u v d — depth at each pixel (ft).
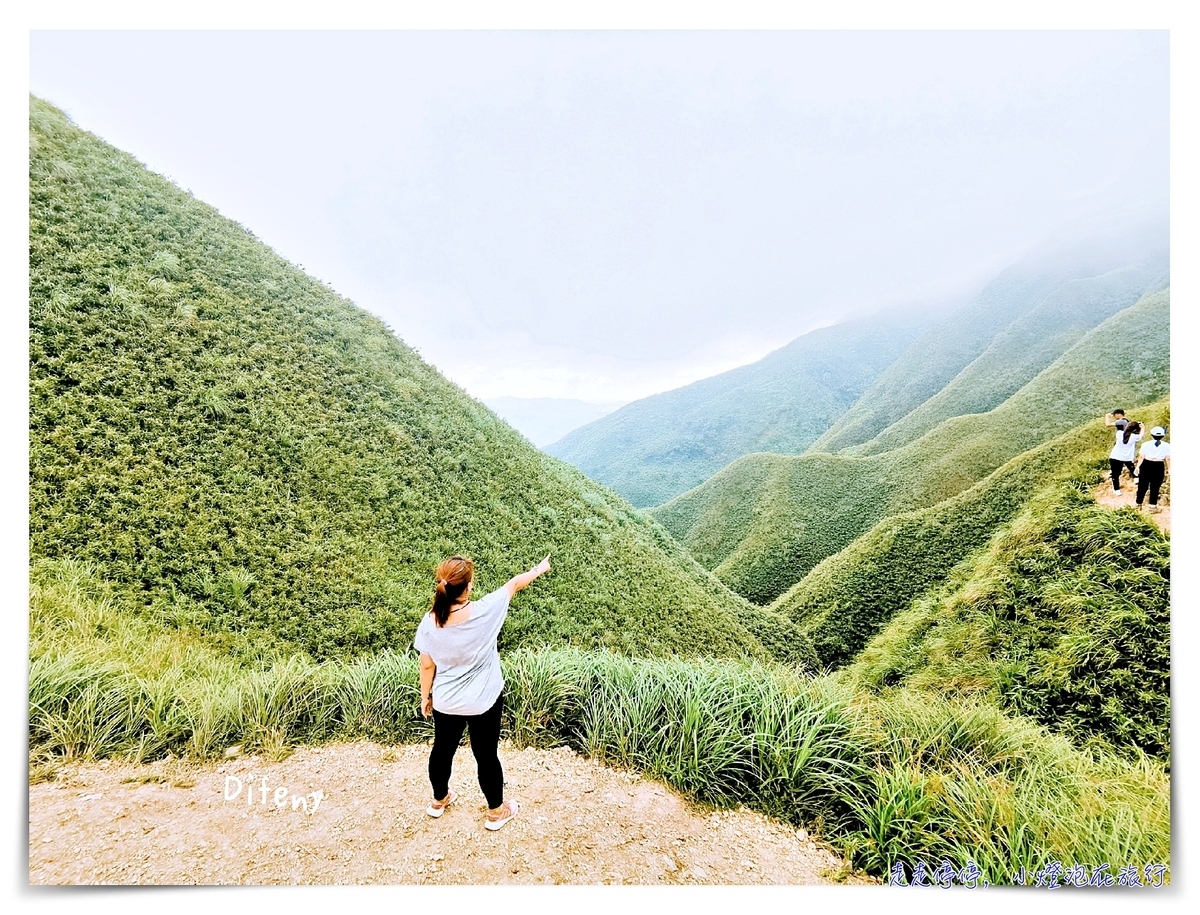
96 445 25.93
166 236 42.93
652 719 14.48
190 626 21.94
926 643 39.91
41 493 22.65
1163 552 32.65
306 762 13.61
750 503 133.39
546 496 53.26
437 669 10.93
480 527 41.45
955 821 11.92
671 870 11.03
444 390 57.47
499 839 11.37
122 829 11.14
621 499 75.82
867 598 68.64
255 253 52.19
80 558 21.80
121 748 13.12
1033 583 37.47
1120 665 28.22
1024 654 32.63
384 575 30.86
